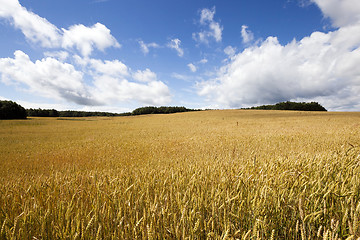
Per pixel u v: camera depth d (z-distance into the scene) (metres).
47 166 6.48
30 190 2.26
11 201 2.06
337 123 20.89
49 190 2.23
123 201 1.83
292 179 2.12
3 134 22.16
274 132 14.77
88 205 1.94
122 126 32.16
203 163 4.05
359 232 1.25
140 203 1.83
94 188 2.28
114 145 11.66
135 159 7.05
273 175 2.21
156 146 10.39
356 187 1.73
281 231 1.60
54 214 1.70
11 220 1.64
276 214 1.61
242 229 1.53
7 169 6.16
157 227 1.51
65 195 2.13
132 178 2.69
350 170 2.19
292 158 3.09
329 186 1.78
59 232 1.40
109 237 1.49
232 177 2.27
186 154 7.74
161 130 22.64
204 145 10.05
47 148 11.68
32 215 1.61
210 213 1.71
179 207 1.71
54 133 22.70
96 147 11.23
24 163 7.36
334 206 1.63
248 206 1.64
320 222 1.49
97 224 1.60
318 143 8.09
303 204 1.60
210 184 2.26
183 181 2.34
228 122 31.97
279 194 1.74
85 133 21.97
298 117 36.03
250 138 11.64
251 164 2.88
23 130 27.09
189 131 19.50
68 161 7.40
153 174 2.88
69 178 2.95
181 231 1.44
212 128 22.47
